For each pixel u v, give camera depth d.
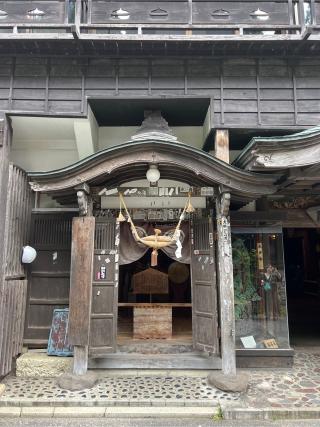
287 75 7.66
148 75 7.61
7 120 7.39
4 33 7.20
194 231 7.22
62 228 8.20
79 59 7.62
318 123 7.50
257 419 5.34
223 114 7.48
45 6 7.71
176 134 9.23
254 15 7.75
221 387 6.08
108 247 7.05
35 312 7.92
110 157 6.21
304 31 6.87
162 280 9.39
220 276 6.59
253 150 5.89
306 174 6.40
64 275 8.04
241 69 7.66
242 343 7.45
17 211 7.46
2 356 6.51
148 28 7.32
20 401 5.69
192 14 7.74
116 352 7.09
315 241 18.72
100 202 7.15
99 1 7.72
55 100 7.52
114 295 6.93
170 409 5.55
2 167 7.05
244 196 6.82
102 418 5.41
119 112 8.18
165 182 7.39
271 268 7.76
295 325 11.89
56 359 7.03
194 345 7.00
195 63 7.68
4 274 6.70
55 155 8.95
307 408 5.45
